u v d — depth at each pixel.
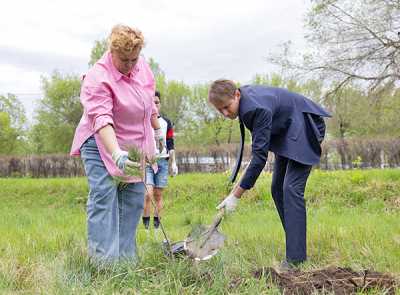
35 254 4.64
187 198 14.18
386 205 10.98
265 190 12.42
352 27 17.03
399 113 23.78
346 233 5.61
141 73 4.41
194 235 3.83
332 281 3.41
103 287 3.30
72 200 16.78
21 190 18.22
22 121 45.81
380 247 4.74
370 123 20.83
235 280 3.47
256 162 4.17
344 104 19.47
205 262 3.71
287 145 4.41
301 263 4.34
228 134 44.53
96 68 4.12
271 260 4.44
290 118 4.43
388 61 17.06
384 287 3.29
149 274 3.66
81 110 40.81
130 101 4.18
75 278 3.56
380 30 16.83
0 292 3.38
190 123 45.69
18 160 27.39
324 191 12.25
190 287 3.31
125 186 4.34
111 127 3.96
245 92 4.30
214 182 14.83
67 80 40.94
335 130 32.12
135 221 4.50
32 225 8.14
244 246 5.04
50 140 41.47
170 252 3.78
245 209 11.52
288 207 4.48
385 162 22.44
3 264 4.03
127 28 3.96
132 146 3.76
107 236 4.10
